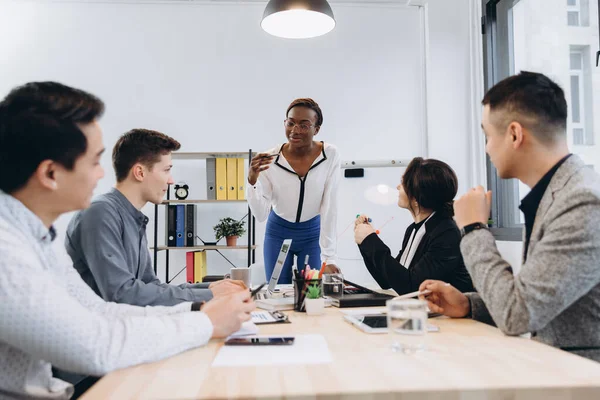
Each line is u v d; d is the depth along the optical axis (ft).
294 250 8.39
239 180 11.88
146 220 5.59
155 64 12.99
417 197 5.44
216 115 12.99
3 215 2.49
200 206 12.89
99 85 12.87
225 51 13.07
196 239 12.69
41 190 2.57
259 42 13.12
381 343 2.96
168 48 13.03
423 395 2.06
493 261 3.23
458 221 3.59
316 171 7.93
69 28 12.90
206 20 13.10
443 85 12.12
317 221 8.44
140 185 5.35
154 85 12.96
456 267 5.01
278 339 3.00
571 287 2.86
